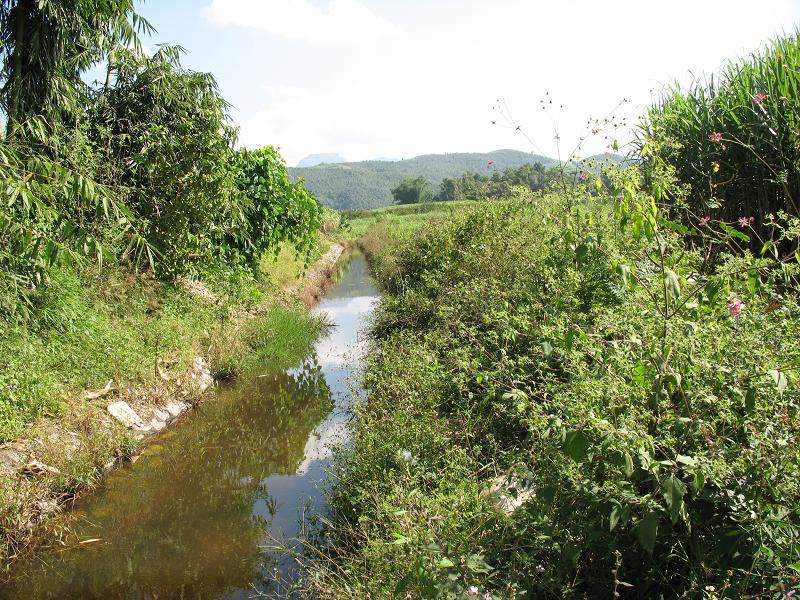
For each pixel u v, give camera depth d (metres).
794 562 2.09
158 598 3.92
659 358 2.61
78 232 4.53
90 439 5.43
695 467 2.28
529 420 3.00
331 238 29.77
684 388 2.63
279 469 5.75
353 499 3.99
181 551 4.42
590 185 4.82
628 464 2.31
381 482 3.98
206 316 8.87
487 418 4.44
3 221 4.45
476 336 5.88
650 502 2.29
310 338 10.39
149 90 9.13
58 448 5.10
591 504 2.65
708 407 2.55
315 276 17.17
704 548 2.42
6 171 4.43
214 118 9.63
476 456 4.18
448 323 6.34
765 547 2.14
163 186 8.84
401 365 6.03
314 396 7.70
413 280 11.80
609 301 4.00
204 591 3.98
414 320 8.48
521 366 4.10
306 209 12.65
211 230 9.57
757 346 2.64
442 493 3.51
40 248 5.29
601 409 2.64
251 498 5.18
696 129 5.68
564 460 2.80
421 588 2.52
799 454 2.24
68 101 7.89
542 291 5.19
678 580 2.54
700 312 2.89
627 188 2.97
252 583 4.03
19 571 4.14
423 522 3.04
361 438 4.82
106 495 5.17
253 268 12.12
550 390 3.49
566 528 2.75
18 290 5.77
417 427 4.43
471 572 2.66
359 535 3.89
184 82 9.51
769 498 2.28
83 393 5.97
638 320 2.90
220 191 9.10
